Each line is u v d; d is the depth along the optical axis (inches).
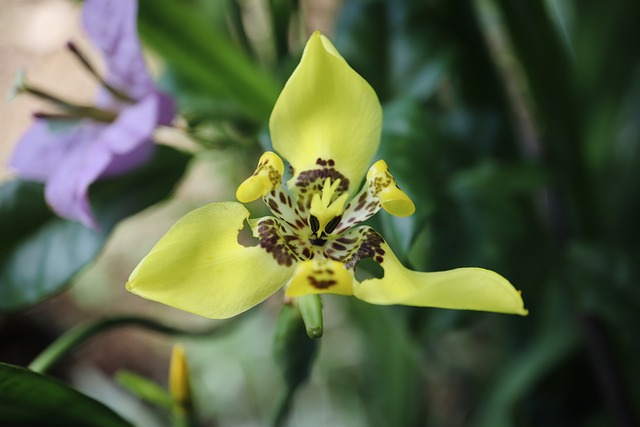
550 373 14.5
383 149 9.8
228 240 8.3
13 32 22.3
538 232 12.0
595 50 14.1
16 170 10.8
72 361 19.2
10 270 10.6
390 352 14.3
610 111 14.2
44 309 19.7
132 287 7.8
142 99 10.7
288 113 8.8
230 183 16.6
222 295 8.1
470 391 17.3
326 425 17.7
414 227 9.1
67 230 10.7
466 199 11.3
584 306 12.1
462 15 12.4
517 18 11.4
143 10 10.8
